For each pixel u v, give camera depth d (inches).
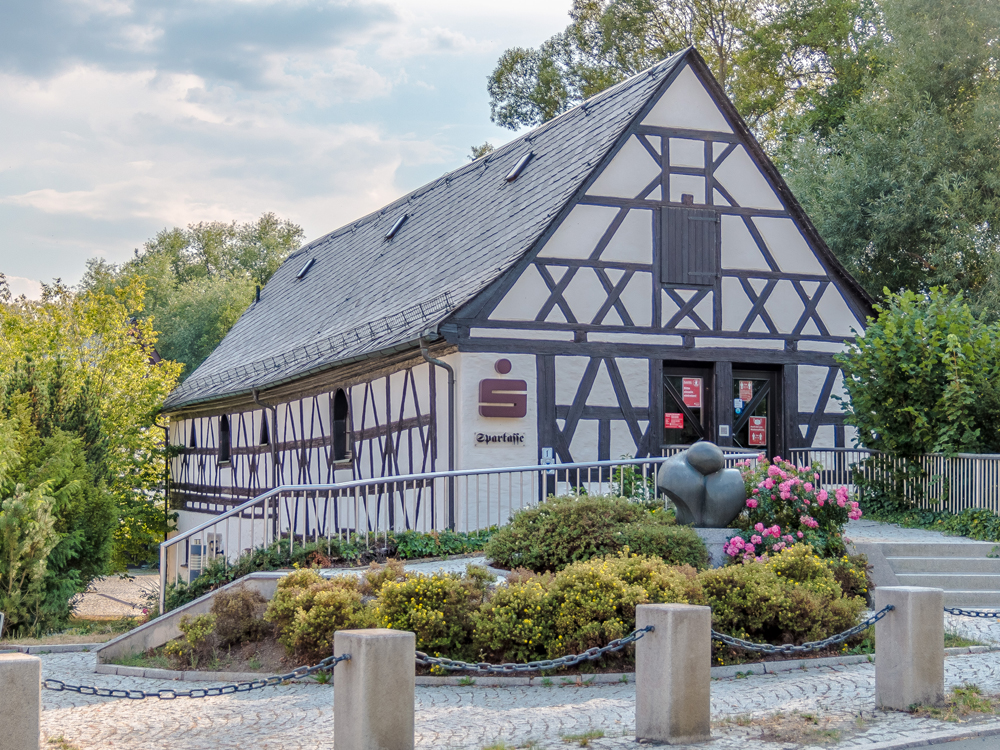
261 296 1392.7
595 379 642.2
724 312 684.1
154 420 1191.6
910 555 522.3
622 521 450.0
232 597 419.2
